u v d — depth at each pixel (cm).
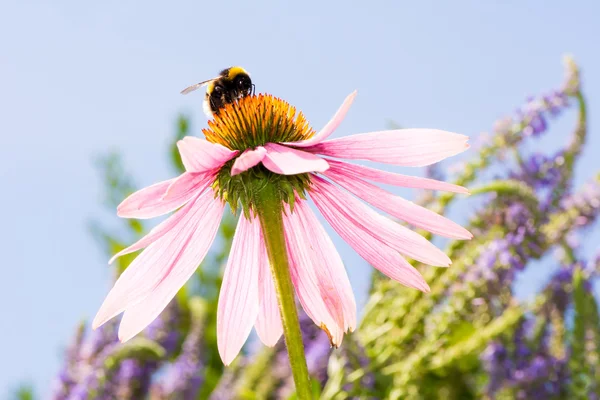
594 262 59
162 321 63
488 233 58
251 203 48
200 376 61
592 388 58
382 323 59
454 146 47
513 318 57
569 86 61
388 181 48
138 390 60
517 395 58
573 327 58
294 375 45
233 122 49
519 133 61
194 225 50
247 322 51
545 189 60
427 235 59
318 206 51
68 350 62
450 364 57
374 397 57
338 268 51
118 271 64
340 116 45
